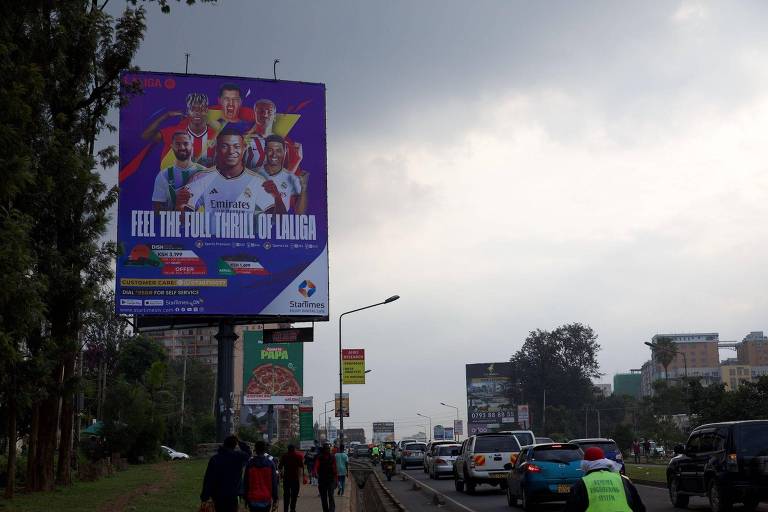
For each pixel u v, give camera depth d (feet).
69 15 78.64
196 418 285.02
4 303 54.70
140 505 73.97
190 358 406.21
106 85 87.51
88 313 84.89
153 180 114.21
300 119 120.37
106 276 84.02
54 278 78.02
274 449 210.79
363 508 97.30
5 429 105.91
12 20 63.72
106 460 125.29
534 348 425.69
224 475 39.22
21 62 66.95
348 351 187.32
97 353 203.72
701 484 65.26
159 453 178.19
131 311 110.63
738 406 159.53
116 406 170.71
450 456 147.43
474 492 100.63
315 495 105.60
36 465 87.92
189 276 112.88
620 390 552.82
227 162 116.78
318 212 118.62
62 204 77.00
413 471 200.03
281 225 117.08
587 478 26.55
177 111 116.78
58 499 78.59
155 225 113.19
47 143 74.95
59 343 80.84
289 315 115.34
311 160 119.65
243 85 119.44
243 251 115.14
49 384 81.97
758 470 59.67
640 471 125.18
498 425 354.95
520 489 73.92
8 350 56.80
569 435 382.22
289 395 229.86
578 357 423.64
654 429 247.91
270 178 117.70
